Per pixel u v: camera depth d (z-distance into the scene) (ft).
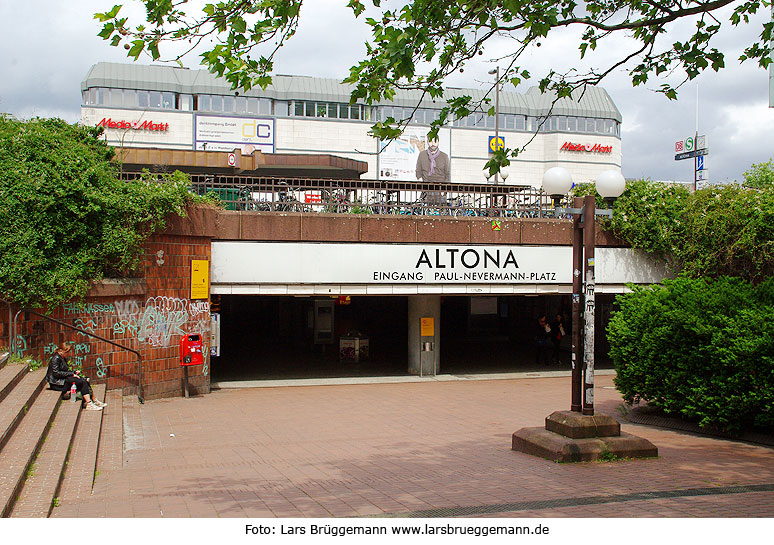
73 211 40.42
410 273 56.34
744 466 26.68
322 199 55.83
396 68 21.97
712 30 26.99
